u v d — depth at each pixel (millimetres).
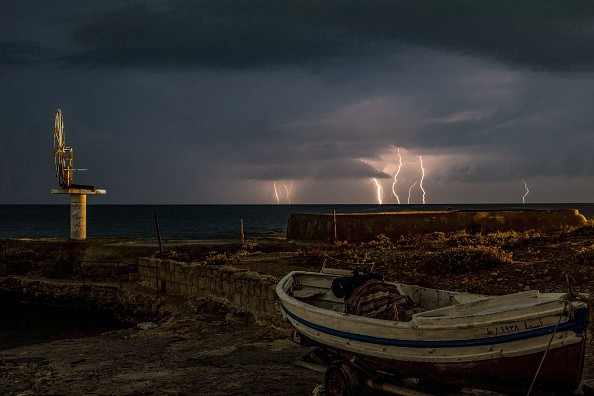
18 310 31141
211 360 14562
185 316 22750
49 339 23625
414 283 19391
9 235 92750
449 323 8078
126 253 32406
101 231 99750
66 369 14414
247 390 11438
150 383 12438
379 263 23016
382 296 9648
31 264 35000
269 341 16766
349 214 33469
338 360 9570
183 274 26719
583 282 16500
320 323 9961
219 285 23438
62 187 36312
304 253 27484
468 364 8172
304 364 10531
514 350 7844
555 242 24391
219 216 199250
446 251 21578
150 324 22219
